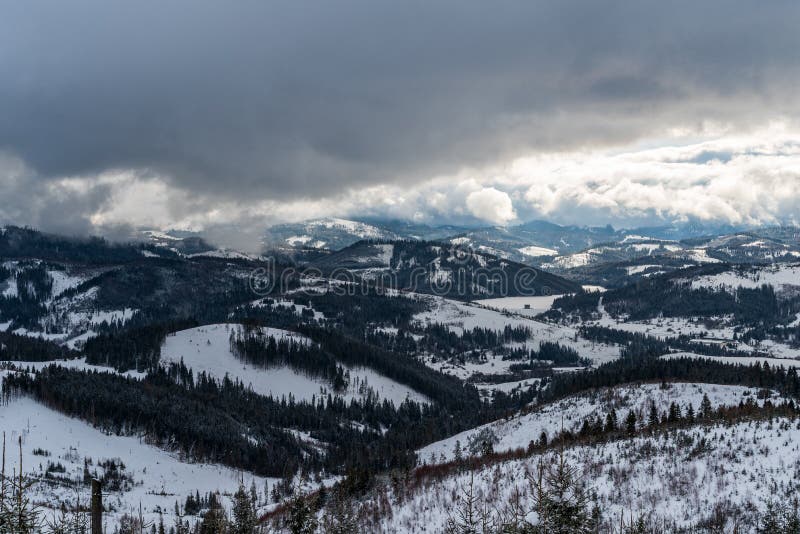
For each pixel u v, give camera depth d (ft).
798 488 336.90
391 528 400.67
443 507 411.95
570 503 195.93
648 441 438.81
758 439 399.85
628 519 341.00
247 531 333.21
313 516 297.94
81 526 209.15
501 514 319.06
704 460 390.83
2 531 167.32
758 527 311.47
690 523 331.36
